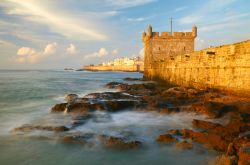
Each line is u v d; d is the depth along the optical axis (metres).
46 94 30.00
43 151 10.80
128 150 10.73
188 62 29.28
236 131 11.73
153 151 10.65
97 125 14.51
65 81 58.03
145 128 13.98
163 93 23.86
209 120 14.91
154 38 47.62
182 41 47.53
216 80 22.72
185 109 16.77
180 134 12.08
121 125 14.59
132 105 18.53
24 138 12.23
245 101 17.14
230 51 20.38
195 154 10.09
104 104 18.06
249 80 18.11
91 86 42.53
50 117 16.48
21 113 18.20
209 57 24.02
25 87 39.62
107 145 11.11
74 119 15.56
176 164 9.50
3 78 71.06
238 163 7.88
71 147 11.21
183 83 30.88
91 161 9.91
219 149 10.19
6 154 10.49
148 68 51.50
